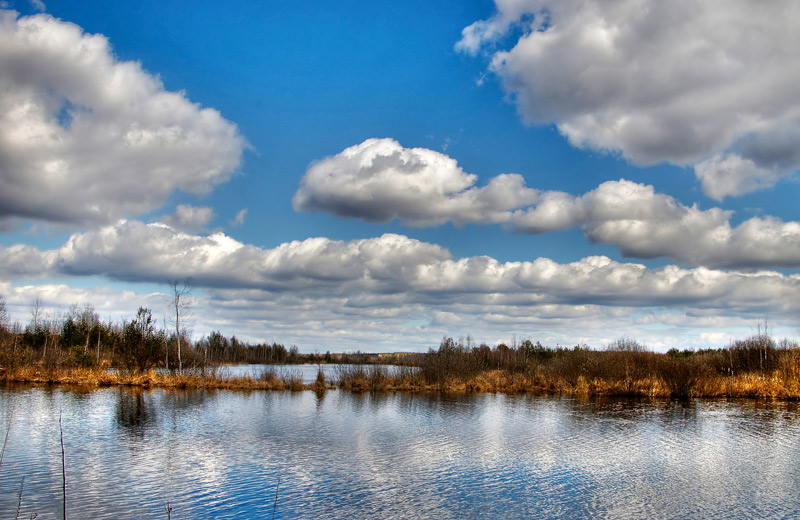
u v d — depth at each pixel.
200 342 93.44
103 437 31.19
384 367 65.81
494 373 68.88
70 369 63.91
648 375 57.16
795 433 34.44
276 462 25.95
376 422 38.53
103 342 94.94
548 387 62.91
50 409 41.41
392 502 20.12
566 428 36.22
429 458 27.22
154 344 64.69
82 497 20.05
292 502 19.94
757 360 61.62
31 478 22.44
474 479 23.41
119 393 52.91
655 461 26.86
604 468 25.44
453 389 62.19
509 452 28.72
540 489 22.00
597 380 58.78
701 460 27.05
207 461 25.94
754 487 22.42
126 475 23.17
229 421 38.12
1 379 61.81
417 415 42.25
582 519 18.61
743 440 32.12
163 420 37.81
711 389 54.59
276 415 41.44
